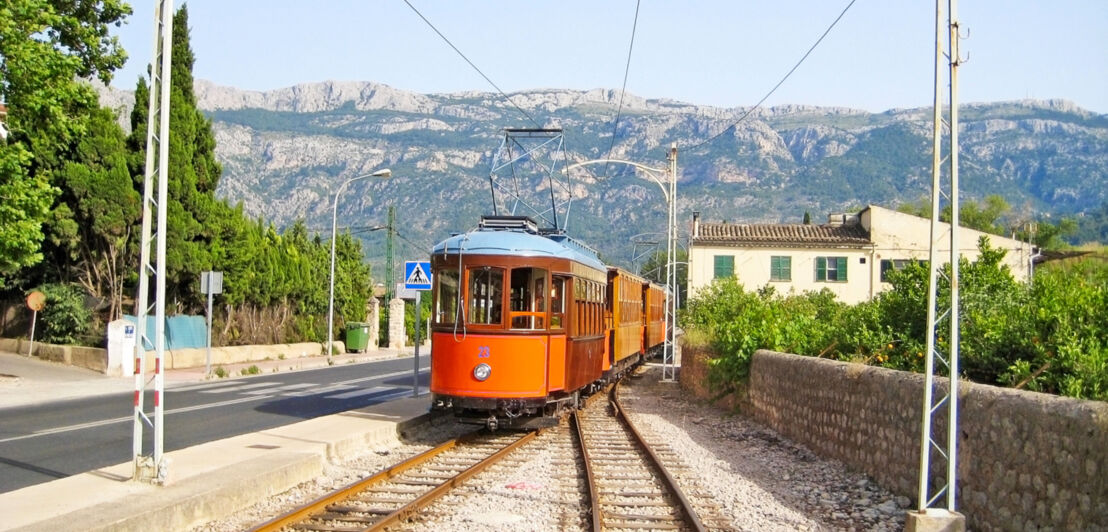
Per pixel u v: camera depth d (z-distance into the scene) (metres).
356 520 9.08
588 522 9.16
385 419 16.34
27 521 8.09
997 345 11.34
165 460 9.75
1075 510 7.23
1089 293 11.50
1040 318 11.09
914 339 14.29
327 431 14.43
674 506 10.09
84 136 28.83
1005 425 8.33
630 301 28.03
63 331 30.73
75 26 23.11
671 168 31.58
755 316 22.34
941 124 8.36
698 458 13.69
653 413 20.67
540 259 15.84
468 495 10.59
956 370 8.20
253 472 10.42
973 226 73.06
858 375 12.24
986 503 8.60
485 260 15.60
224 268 34.56
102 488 9.51
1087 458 7.11
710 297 36.50
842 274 48.47
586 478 11.68
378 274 128.62
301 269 43.78
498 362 15.38
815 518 9.58
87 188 28.92
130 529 8.08
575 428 17.17
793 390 15.63
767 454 14.23
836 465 12.75
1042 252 43.47
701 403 23.02
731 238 49.31
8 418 17.81
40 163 28.38
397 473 11.77
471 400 15.38
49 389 23.83
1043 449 7.70
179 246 31.11
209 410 19.73
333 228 40.66
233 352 36.59
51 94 21.45
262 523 8.72
